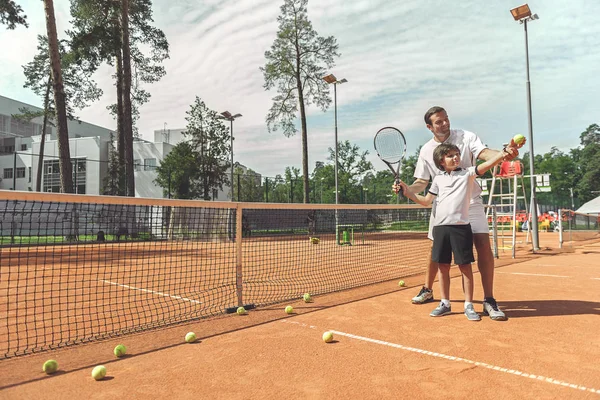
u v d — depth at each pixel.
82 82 29.36
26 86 30.03
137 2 25.94
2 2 18.83
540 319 4.16
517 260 9.79
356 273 8.16
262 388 2.59
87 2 24.20
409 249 13.35
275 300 5.45
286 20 27.38
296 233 18.27
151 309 5.07
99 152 42.81
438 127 4.63
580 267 8.30
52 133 57.88
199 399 2.45
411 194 4.65
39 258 11.97
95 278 7.83
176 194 33.03
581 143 92.50
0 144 51.50
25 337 3.88
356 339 3.60
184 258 11.48
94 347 3.51
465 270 4.32
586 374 2.73
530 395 2.43
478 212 4.41
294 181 32.50
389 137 5.18
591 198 70.25
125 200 4.34
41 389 2.64
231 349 3.39
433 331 3.80
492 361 3.00
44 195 3.74
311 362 3.04
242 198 40.41
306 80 27.62
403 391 2.52
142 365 3.05
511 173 10.48
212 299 5.65
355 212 20.55
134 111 28.50
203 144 33.50
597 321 4.05
